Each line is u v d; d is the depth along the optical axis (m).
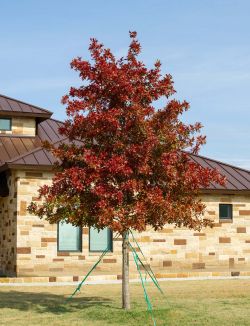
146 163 13.35
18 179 21.72
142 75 13.98
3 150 24.97
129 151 13.22
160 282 20.30
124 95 13.48
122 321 12.44
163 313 13.06
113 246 23.02
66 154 13.82
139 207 12.94
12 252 22.05
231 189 24.92
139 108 13.34
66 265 22.22
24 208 21.69
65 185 13.71
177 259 23.97
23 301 15.48
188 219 13.90
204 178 13.70
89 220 13.67
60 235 22.41
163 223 13.73
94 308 14.00
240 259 25.03
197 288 18.36
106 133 13.60
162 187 13.88
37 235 21.84
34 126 26.95
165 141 13.48
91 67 13.81
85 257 22.53
